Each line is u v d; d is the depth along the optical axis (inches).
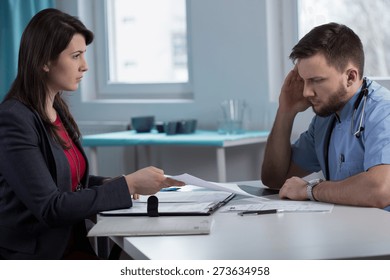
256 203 95.1
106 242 116.8
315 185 95.3
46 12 97.9
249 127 197.6
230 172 203.0
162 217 86.9
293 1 191.5
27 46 97.0
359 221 80.9
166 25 224.1
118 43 233.6
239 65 197.9
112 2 232.4
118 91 230.1
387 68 179.2
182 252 69.6
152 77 228.5
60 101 106.2
